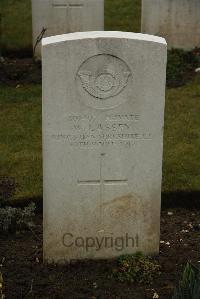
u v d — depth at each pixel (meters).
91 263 2.64
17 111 4.02
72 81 2.43
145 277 2.54
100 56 2.42
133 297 2.45
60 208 2.58
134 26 5.66
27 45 5.24
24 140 3.66
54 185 2.55
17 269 2.60
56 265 2.64
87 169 2.54
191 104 4.11
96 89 2.45
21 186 3.18
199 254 2.71
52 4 4.73
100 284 2.52
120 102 2.47
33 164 3.38
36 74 4.57
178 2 4.83
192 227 2.96
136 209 2.61
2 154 3.49
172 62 4.65
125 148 2.53
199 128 3.78
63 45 2.39
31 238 2.84
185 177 3.24
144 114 2.50
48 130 2.48
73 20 4.77
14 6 6.14
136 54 2.43
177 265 2.63
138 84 2.46
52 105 2.45
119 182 2.57
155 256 2.68
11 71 4.61
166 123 3.83
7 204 3.08
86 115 2.48
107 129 2.50
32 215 2.94
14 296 2.44
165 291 2.47
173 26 4.89
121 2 6.14
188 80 4.49
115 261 2.65
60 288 2.49
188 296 2.24
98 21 4.79
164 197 3.13
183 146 3.56
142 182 2.57
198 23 4.90
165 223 3.00
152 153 2.54
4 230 2.85
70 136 2.50
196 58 4.76
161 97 2.48
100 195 2.58
